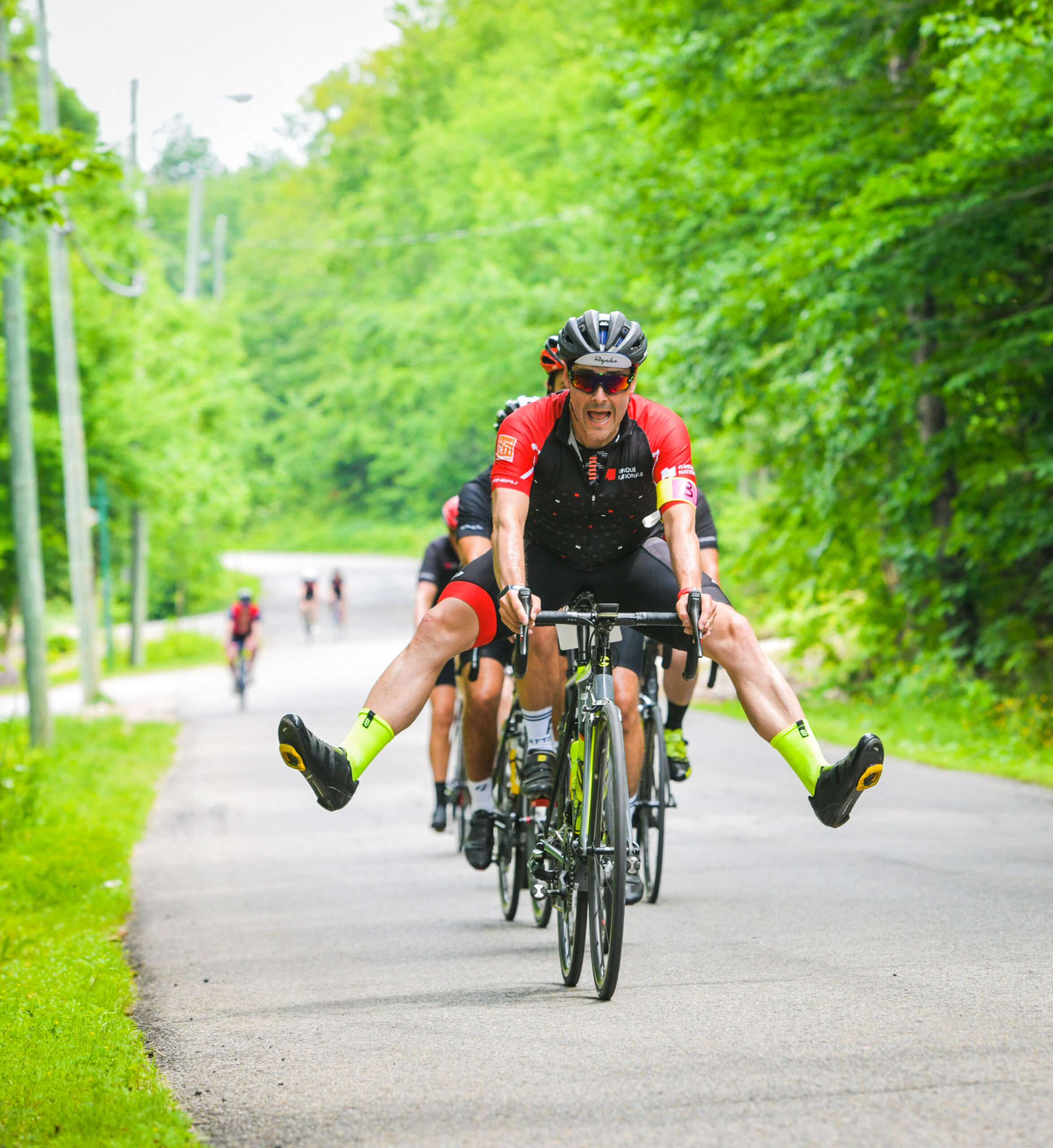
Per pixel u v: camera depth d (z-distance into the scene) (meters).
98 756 41.38
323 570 162.50
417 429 183.00
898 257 36.22
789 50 42.62
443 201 159.25
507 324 124.62
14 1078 10.61
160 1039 11.90
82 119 100.88
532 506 12.86
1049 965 12.30
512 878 17.14
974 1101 8.62
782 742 12.14
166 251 100.12
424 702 12.59
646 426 12.54
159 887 21.84
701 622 11.59
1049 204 36.16
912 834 22.53
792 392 43.31
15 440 43.78
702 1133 8.35
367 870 22.47
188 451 91.69
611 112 59.28
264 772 38.62
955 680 42.84
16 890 20.78
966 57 31.91
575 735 13.46
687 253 49.53
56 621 124.19
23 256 43.56
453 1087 9.68
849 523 48.06
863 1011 11.00
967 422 41.47
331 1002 12.94
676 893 17.81
